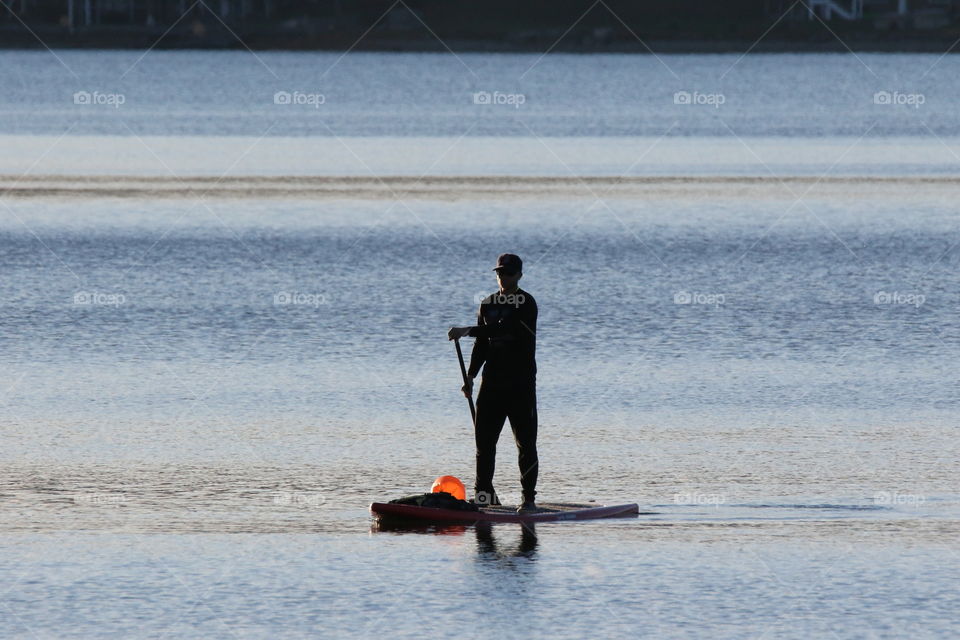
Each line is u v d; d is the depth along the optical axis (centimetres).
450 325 7838
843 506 4562
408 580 3853
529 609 3638
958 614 3606
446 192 14775
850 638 3456
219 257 10331
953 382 6425
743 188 15412
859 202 14175
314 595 3731
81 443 5331
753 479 4878
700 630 3500
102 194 14400
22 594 3722
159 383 6362
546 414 5853
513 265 4516
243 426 5609
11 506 4519
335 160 18500
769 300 8706
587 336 7519
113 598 3700
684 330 7706
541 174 16850
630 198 14362
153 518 4406
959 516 4453
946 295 8931
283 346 7219
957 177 16688
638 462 5112
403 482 4862
